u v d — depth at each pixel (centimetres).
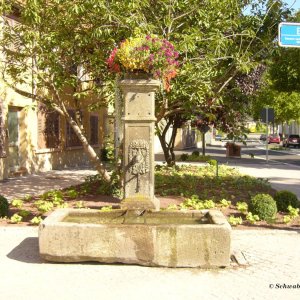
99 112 2725
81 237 620
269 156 3484
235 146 3166
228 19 1176
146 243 616
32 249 707
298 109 4606
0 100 1565
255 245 745
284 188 1430
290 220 893
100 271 604
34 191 1348
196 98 1113
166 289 543
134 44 732
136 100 758
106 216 734
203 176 1538
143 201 749
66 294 525
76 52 1122
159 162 2441
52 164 2064
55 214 698
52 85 1082
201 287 550
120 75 793
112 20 1024
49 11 1025
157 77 754
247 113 2042
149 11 1123
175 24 1140
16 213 938
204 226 618
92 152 1169
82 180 1638
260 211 910
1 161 1603
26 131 1806
